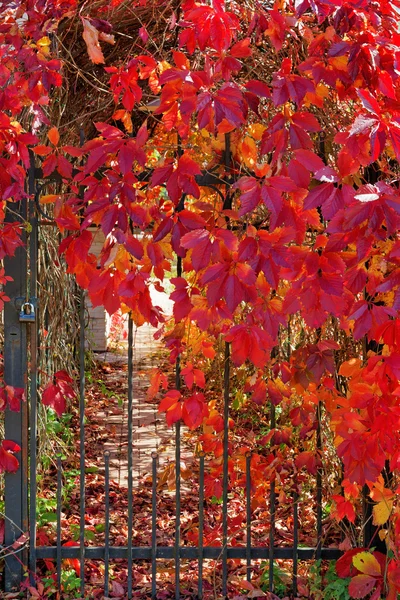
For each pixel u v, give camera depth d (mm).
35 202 3244
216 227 2773
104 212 2756
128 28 3963
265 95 2646
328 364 3188
